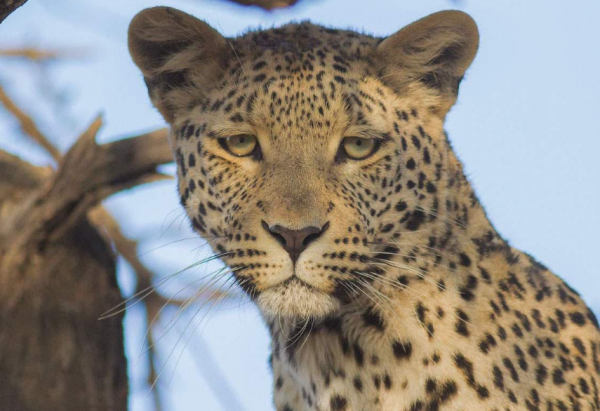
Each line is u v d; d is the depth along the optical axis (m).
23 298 12.34
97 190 12.64
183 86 11.31
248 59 10.95
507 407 10.33
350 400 10.69
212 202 10.87
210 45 11.11
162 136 12.62
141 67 11.48
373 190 10.55
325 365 10.75
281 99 10.49
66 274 12.67
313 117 10.41
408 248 10.61
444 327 10.47
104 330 12.64
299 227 10.09
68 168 12.54
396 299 10.55
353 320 10.62
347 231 10.29
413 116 10.91
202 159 10.89
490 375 10.36
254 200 10.41
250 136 10.65
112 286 13.05
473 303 10.59
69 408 11.93
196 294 11.23
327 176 10.38
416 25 10.95
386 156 10.59
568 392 10.66
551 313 11.05
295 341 10.88
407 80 11.00
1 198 13.09
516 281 11.00
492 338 10.49
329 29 11.70
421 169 10.76
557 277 11.66
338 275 10.30
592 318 11.38
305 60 10.71
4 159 13.48
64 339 12.28
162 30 11.33
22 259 12.56
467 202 11.13
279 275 10.27
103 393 12.23
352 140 10.55
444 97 11.18
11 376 11.87
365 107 10.55
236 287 10.90
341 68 10.72
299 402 11.23
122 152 12.58
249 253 10.37
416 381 10.45
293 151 10.41
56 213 12.61
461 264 10.73
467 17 11.09
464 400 10.34
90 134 12.49
